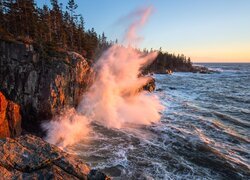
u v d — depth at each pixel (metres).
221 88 58.16
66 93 22.83
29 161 9.97
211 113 28.52
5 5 37.41
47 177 9.19
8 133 16.52
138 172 13.27
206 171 13.77
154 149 16.64
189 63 160.62
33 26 38.22
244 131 21.77
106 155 15.38
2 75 21.78
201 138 19.00
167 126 22.16
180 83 70.38
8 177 8.88
